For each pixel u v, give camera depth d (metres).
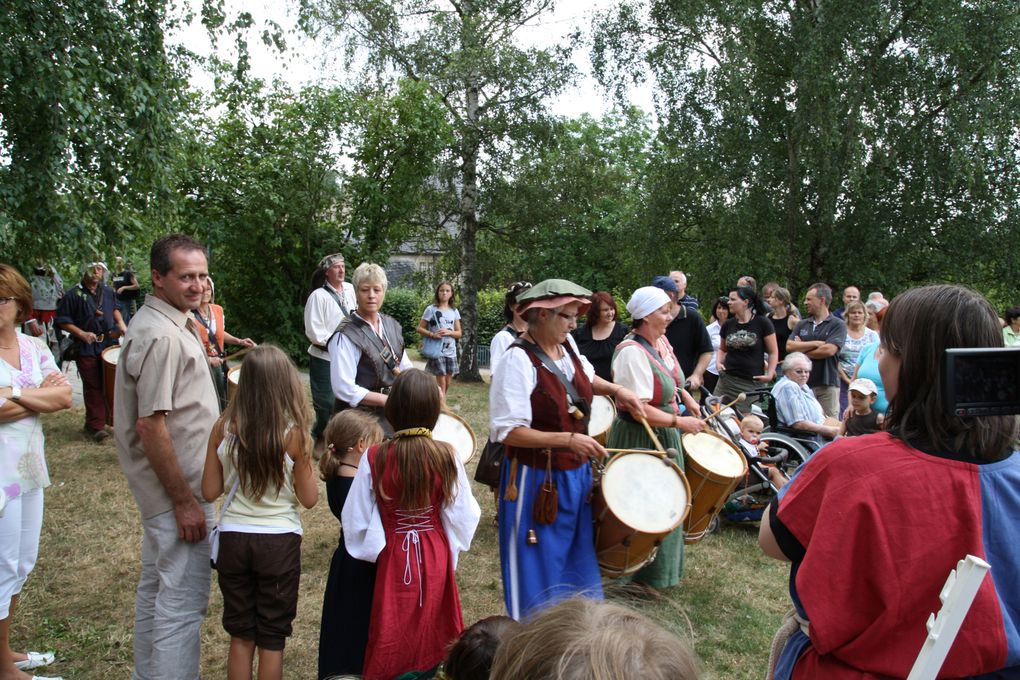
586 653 1.06
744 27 14.87
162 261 2.86
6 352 3.09
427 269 17.00
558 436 3.13
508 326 5.19
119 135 6.57
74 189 6.56
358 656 3.07
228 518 2.95
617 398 3.66
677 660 1.07
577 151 16.08
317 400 6.71
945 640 1.33
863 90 14.27
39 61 5.88
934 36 13.82
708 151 15.68
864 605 1.53
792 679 1.67
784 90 15.41
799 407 5.98
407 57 15.24
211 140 13.74
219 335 6.61
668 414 3.78
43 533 5.09
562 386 3.24
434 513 3.03
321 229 15.23
